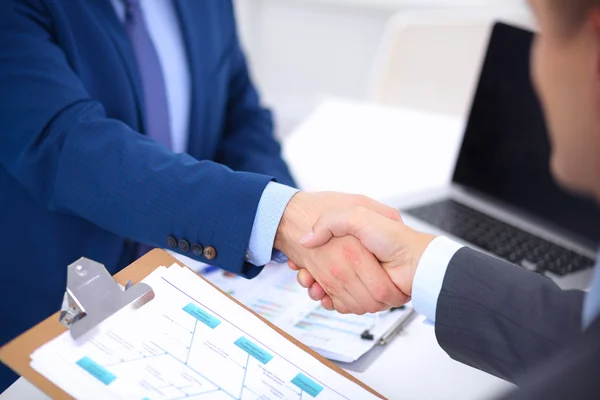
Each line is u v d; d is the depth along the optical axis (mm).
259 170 1268
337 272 899
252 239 914
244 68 1418
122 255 1191
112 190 933
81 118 979
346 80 3010
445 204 1325
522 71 1251
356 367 863
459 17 1828
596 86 400
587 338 482
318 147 1520
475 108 1328
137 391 605
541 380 490
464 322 765
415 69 1854
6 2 1007
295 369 681
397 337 924
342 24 2865
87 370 610
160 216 917
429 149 1550
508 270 770
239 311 720
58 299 1187
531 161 1271
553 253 1203
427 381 850
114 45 1110
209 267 1035
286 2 2832
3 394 790
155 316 680
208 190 908
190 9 1223
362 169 1444
